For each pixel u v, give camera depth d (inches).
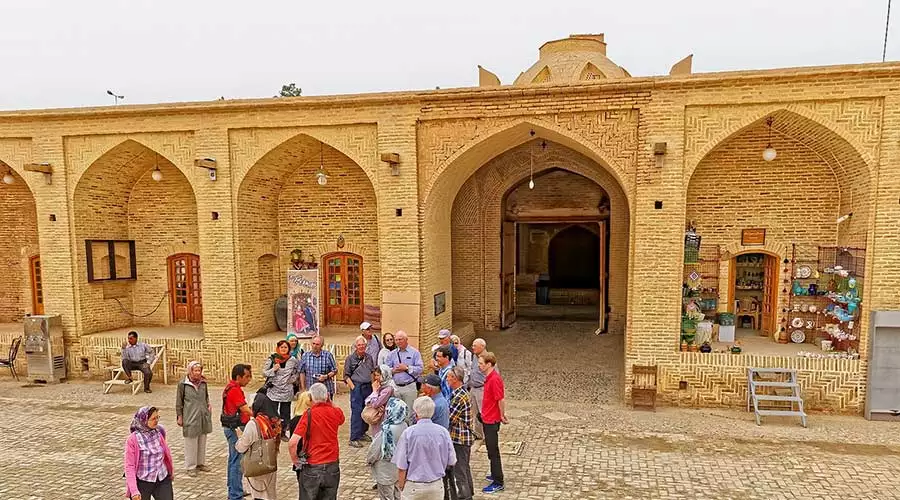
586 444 280.7
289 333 408.2
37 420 327.6
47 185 413.7
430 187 372.5
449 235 437.1
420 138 371.2
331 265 463.8
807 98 311.6
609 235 539.8
